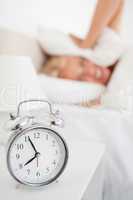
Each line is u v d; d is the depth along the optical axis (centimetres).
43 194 79
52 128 82
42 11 248
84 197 114
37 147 82
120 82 178
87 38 214
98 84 191
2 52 203
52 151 83
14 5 225
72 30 256
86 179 88
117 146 145
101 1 207
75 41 229
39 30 233
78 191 80
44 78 198
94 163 100
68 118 146
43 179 82
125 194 148
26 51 220
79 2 253
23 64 116
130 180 147
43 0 246
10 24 223
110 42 203
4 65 113
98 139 146
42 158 82
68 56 210
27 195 78
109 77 198
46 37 226
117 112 149
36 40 233
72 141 125
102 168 127
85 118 146
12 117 85
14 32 212
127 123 144
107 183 150
